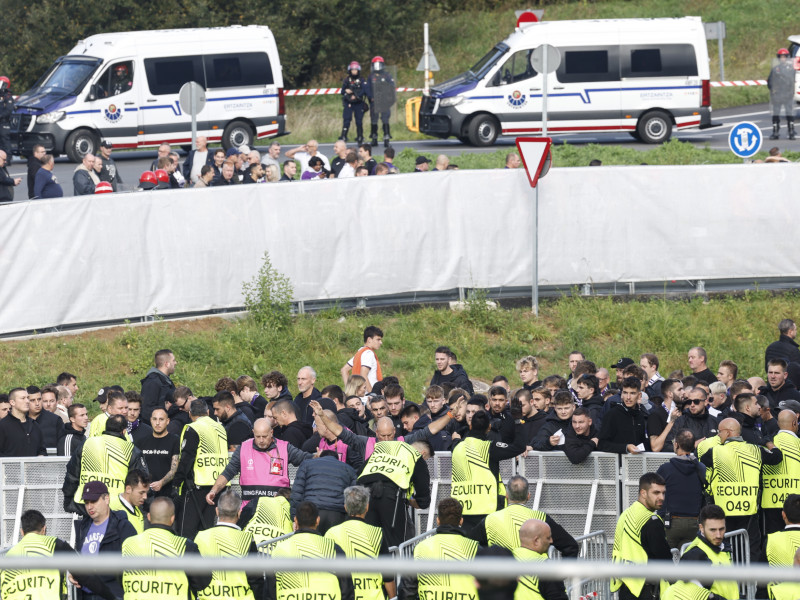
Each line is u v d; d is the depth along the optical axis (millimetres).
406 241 70438
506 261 71500
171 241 66938
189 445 41906
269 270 68562
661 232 72125
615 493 43562
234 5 163750
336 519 37219
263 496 40750
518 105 111250
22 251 63594
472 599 31422
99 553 35000
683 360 67875
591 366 50188
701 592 32188
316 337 67562
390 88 113250
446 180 70562
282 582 31562
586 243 71938
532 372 50562
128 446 40219
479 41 178625
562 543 34250
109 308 65875
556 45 111000
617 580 36562
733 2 178000
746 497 40500
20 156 106500
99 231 65312
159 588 31281
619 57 111125
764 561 41562
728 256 72625
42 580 31812
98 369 62625
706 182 71938
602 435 43562
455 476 39812
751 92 149000
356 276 70062
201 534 32594
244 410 47219
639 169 71625
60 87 107312
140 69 107688
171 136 109188
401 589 33438
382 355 67188
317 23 171500
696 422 44719
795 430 42281
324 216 69312
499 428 40094
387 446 38375
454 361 56000
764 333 70188
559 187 71312
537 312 71062
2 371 60875
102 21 157375
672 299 72750
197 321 67875
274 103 112250
